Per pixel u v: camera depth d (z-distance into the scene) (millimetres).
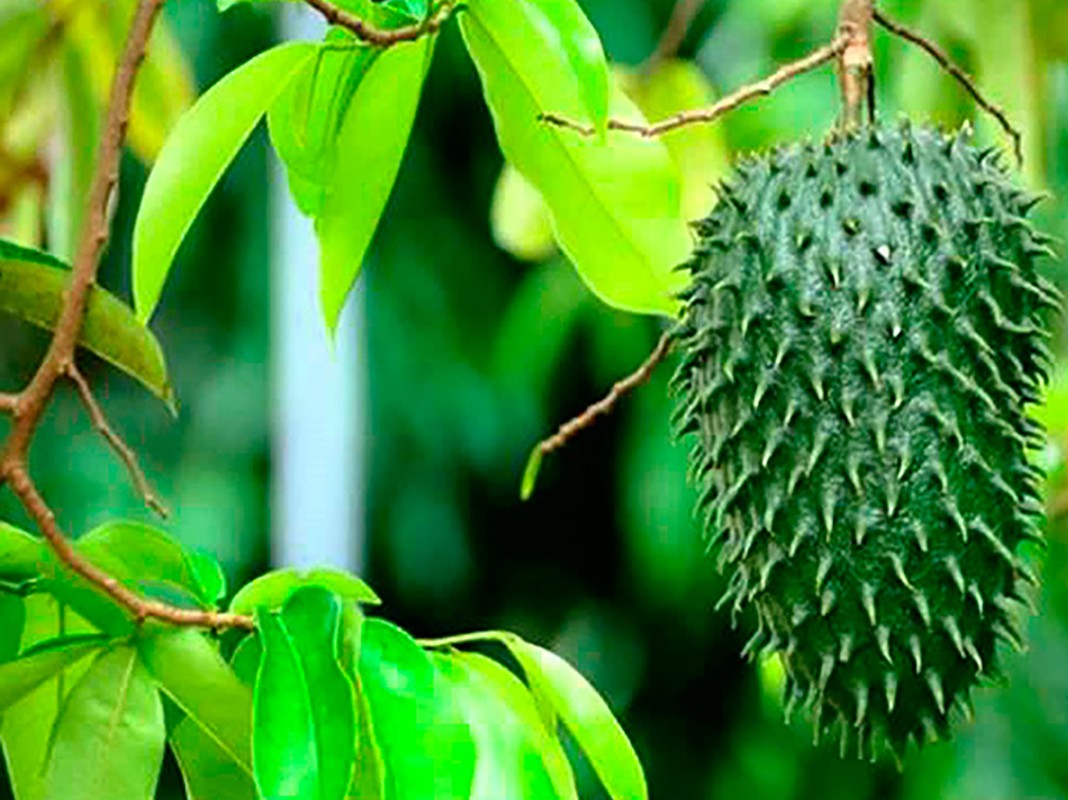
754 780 2812
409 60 1587
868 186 1587
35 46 1822
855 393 1573
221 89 1550
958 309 1581
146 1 1519
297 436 2418
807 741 2766
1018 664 2477
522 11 1568
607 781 1513
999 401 1591
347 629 1479
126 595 1493
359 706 1496
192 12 2727
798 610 1586
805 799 2779
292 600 1478
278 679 1463
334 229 1630
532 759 1483
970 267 1585
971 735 2523
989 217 1596
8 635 1530
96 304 1555
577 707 1513
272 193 2779
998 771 2510
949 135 1615
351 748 1457
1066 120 2281
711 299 1600
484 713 1486
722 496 1607
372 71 1588
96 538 1523
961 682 1595
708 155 1911
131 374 1570
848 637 1579
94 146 1851
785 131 2301
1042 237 1628
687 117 1561
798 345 1577
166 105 1871
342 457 2426
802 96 2312
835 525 1573
